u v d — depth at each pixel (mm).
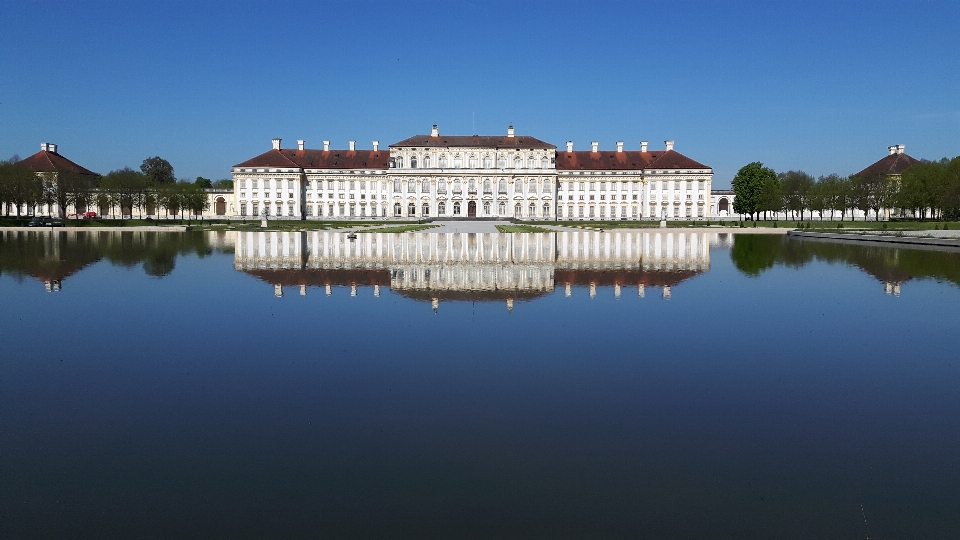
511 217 140750
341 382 14906
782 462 10891
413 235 71438
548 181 141500
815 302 25969
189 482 10242
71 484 10172
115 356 17281
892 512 9352
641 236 74062
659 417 12797
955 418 12766
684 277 34000
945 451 11289
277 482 10242
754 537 8734
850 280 33062
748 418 12766
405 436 11875
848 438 11828
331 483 10219
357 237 67562
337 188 141625
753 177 132500
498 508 9477
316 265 39500
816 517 9211
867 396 14070
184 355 17359
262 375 15492
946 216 108375
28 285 30812
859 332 20297
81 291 28672
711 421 12602
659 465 10789
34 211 113438
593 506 9539
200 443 11641
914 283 31781
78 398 13953
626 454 11172
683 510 9422
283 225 102125
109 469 10672
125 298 26734
